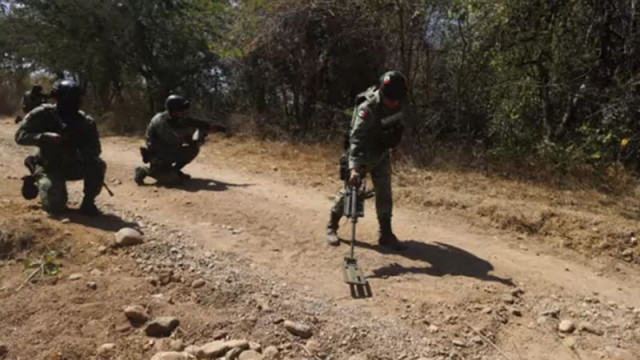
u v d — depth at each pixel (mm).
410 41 9992
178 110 7535
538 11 9094
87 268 4266
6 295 3861
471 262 5078
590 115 8789
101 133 14781
